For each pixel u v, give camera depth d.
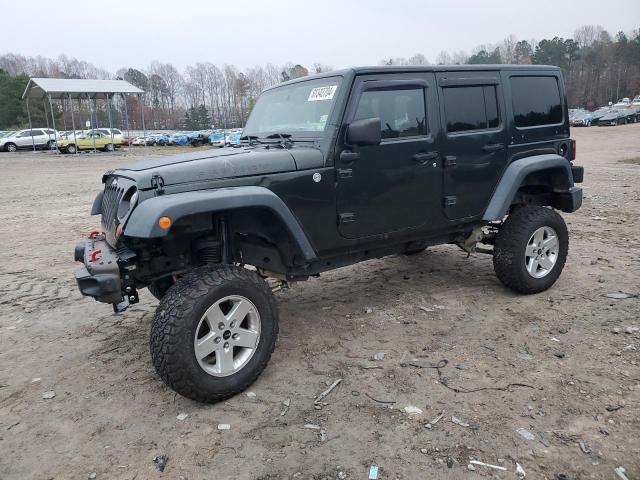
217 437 3.09
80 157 32.31
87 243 3.89
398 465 2.77
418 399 3.38
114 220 3.59
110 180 4.05
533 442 2.90
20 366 4.11
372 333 4.44
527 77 5.12
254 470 2.79
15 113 64.31
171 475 2.79
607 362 3.72
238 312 3.45
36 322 4.99
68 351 4.35
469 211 4.78
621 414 3.11
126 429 3.21
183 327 3.18
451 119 4.55
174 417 3.32
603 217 8.73
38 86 36.62
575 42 104.94
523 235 4.85
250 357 3.53
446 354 3.98
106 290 3.35
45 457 2.98
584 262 6.11
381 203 4.22
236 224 3.75
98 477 2.79
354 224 4.12
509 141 4.93
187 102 102.75
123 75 104.06
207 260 3.89
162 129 94.06
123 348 4.37
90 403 3.53
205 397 3.34
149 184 3.35
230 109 96.38
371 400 3.40
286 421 3.21
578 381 3.49
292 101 4.43
